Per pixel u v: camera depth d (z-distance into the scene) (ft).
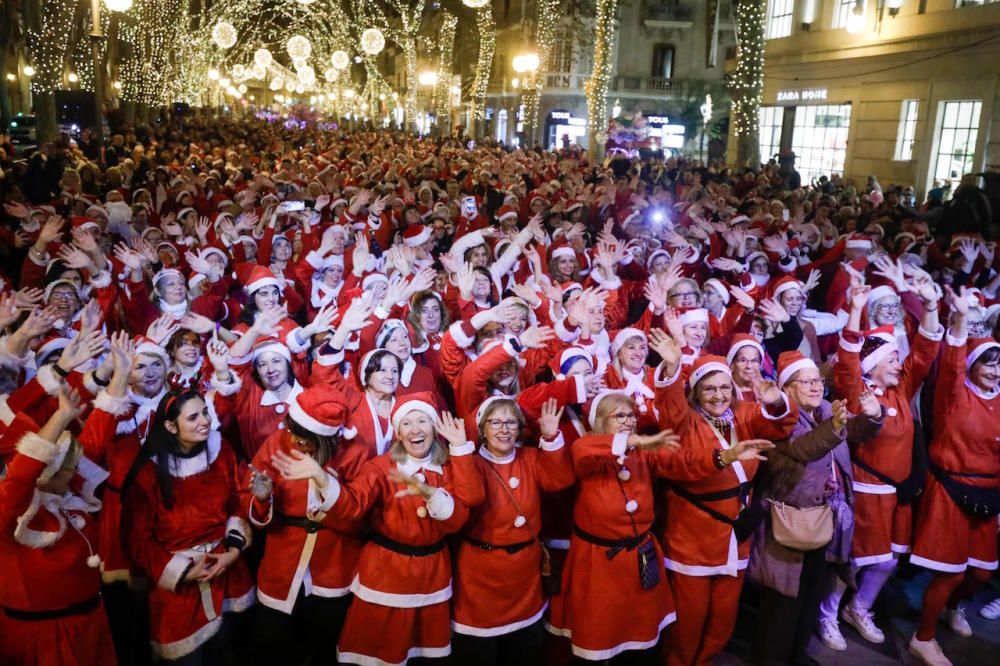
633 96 156.87
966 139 67.82
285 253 29.12
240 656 15.51
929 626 16.87
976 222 44.96
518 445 15.03
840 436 14.61
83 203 32.45
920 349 17.54
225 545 14.20
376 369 15.44
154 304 21.86
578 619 14.43
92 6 50.93
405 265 24.29
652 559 14.47
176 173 50.96
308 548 14.48
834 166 85.15
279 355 16.57
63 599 12.37
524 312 18.29
